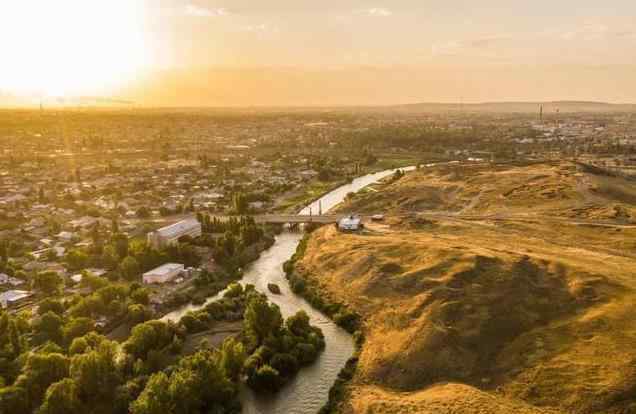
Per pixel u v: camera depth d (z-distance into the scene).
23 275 194.38
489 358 125.19
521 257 171.88
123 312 161.62
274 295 184.62
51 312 145.75
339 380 125.75
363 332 149.38
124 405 109.62
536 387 110.75
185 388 106.94
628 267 168.62
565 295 146.38
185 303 178.00
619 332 123.50
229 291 179.25
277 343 138.12
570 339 125.50
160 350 134.88
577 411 101.56
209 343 143.75
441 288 153.25
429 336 132.62
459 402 106.25
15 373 120.31
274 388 123.50
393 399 113.69
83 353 126.31
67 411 104.88
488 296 146.38
